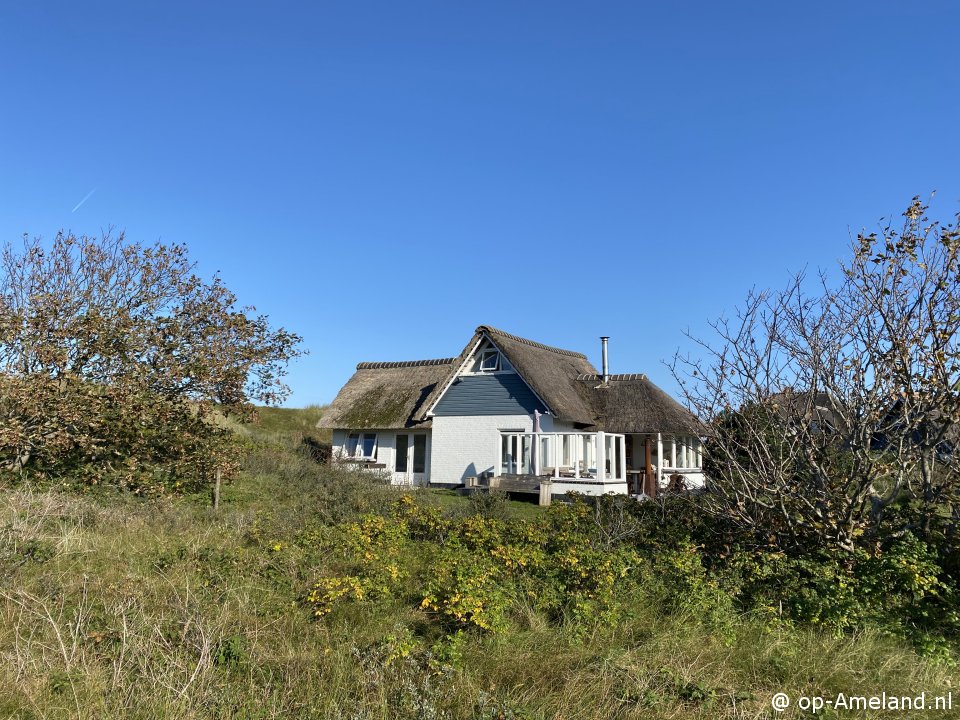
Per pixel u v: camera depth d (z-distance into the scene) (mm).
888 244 9539
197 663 6102
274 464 20141
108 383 15258
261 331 17375
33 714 5098
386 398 29078
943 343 9031
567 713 5613
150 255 16391
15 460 14047
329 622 7797
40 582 7957
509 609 8047
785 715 5719
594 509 13906
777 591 8602
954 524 9422
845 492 9883
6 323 14219
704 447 11156
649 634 7355
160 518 12055
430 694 5797
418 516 12789
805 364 10125
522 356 25781
